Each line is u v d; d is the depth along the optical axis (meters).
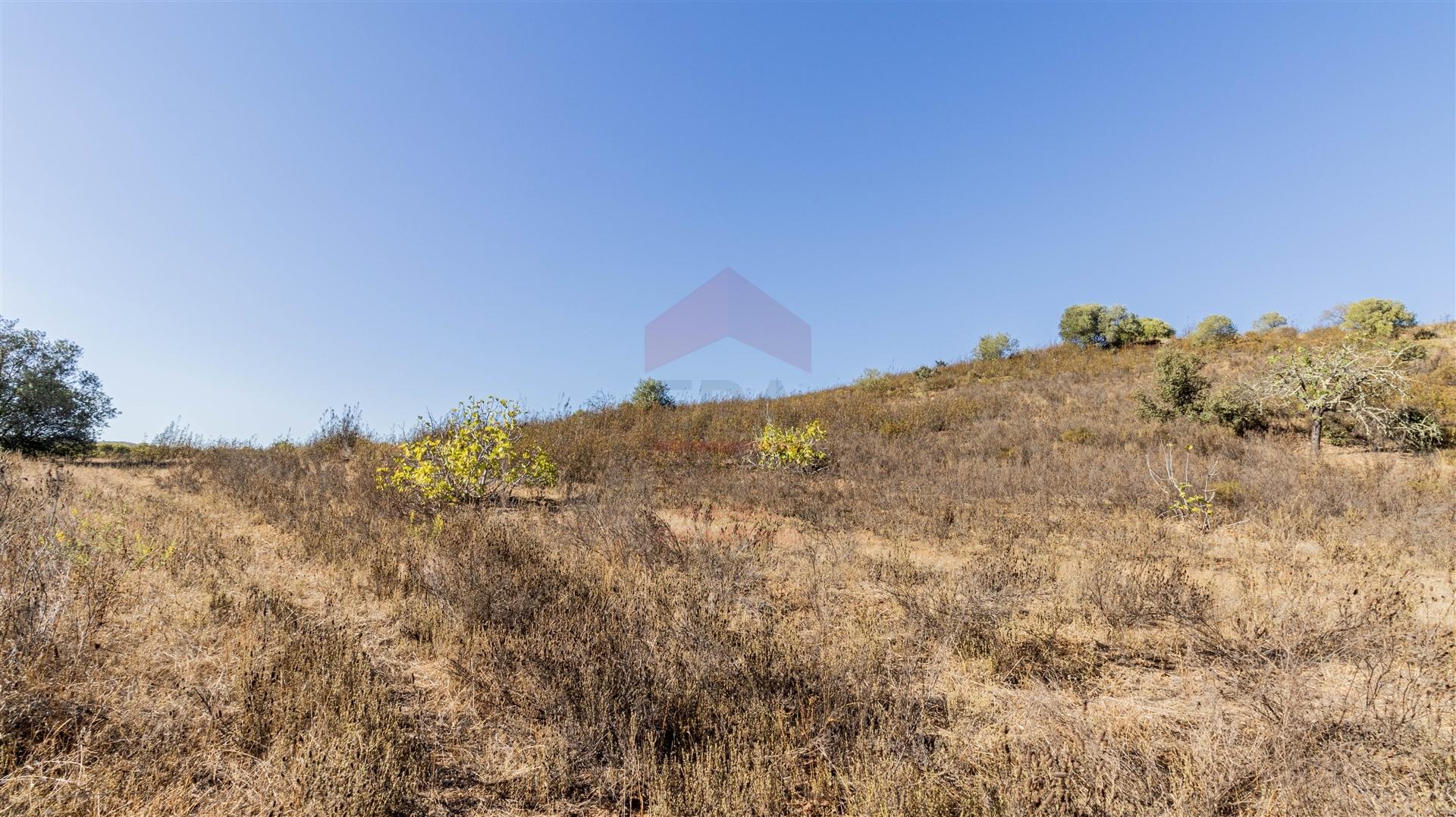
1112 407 15.79
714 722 2.81
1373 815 2.19
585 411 16.92
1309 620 3.79
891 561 5.63
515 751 2.77
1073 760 2.47
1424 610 4.62
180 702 2.89
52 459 13.98
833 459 11.77
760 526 6.61
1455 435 11.59
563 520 7.03
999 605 4.16
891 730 2.71
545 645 3.29
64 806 2.16
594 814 2.40
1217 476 9.65
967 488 9.44
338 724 2.59
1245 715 2.99
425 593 4.43
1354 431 12.59
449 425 8.70
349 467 11.05
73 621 3.36
